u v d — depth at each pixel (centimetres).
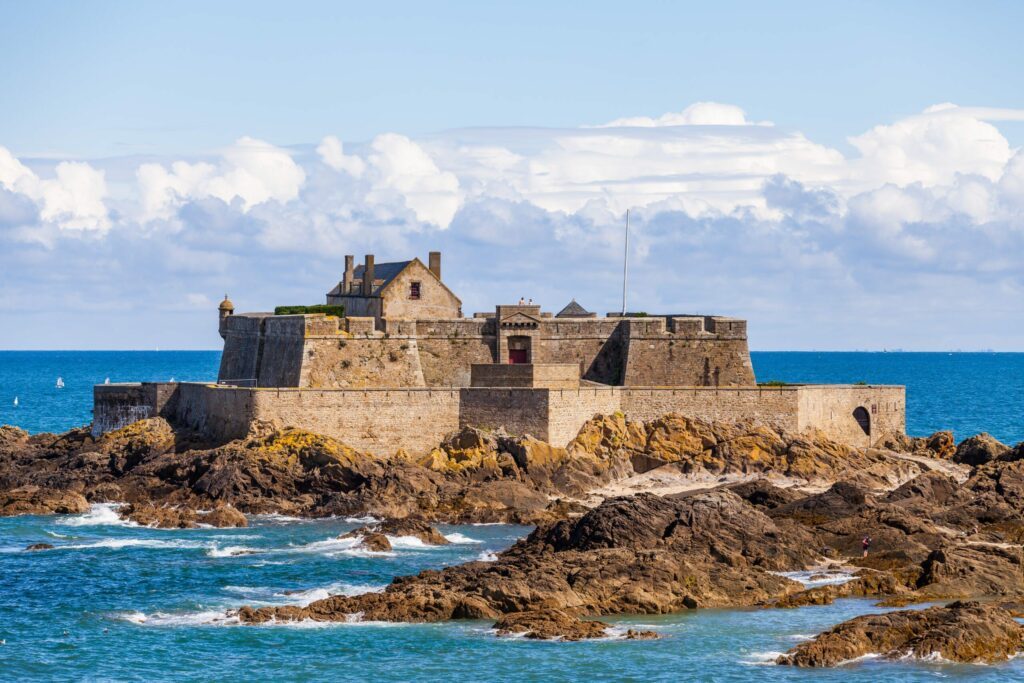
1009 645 7544
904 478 13412
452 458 12688
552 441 12875
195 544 10456
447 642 7812
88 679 7300
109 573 9494
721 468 13062
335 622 8244
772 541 9481
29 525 11244
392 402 12850
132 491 12244
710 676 7206
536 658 7506
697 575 8719
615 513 9375
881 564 9481
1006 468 11900
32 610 8562
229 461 12056
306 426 12650
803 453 13238
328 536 10775
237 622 8256
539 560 8875
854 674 7219
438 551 10156
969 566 9056
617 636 7906
